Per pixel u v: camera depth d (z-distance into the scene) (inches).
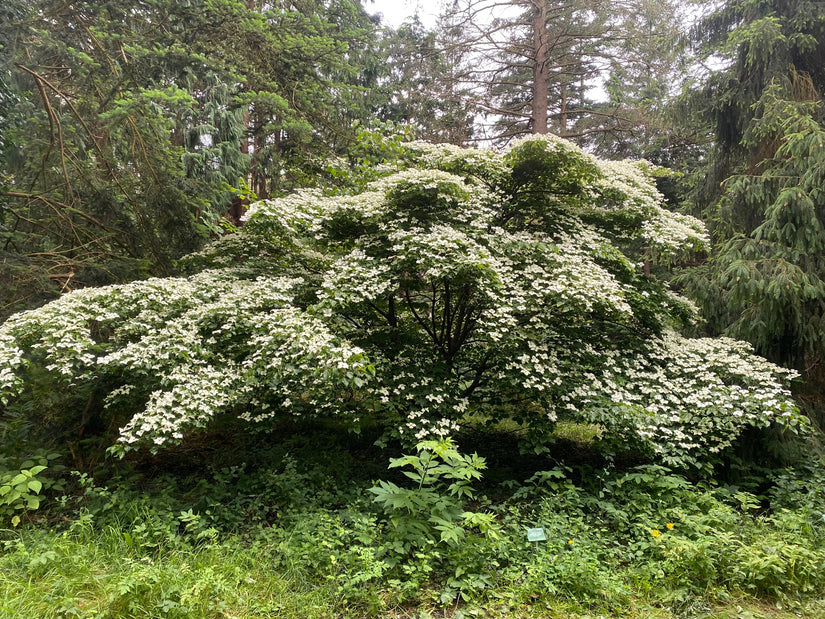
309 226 169.8
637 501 150.3
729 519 137.8
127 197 227.8
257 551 120.3
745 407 161.6
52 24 218.1
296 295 184.9
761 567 114.3
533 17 391.5
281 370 132.6
